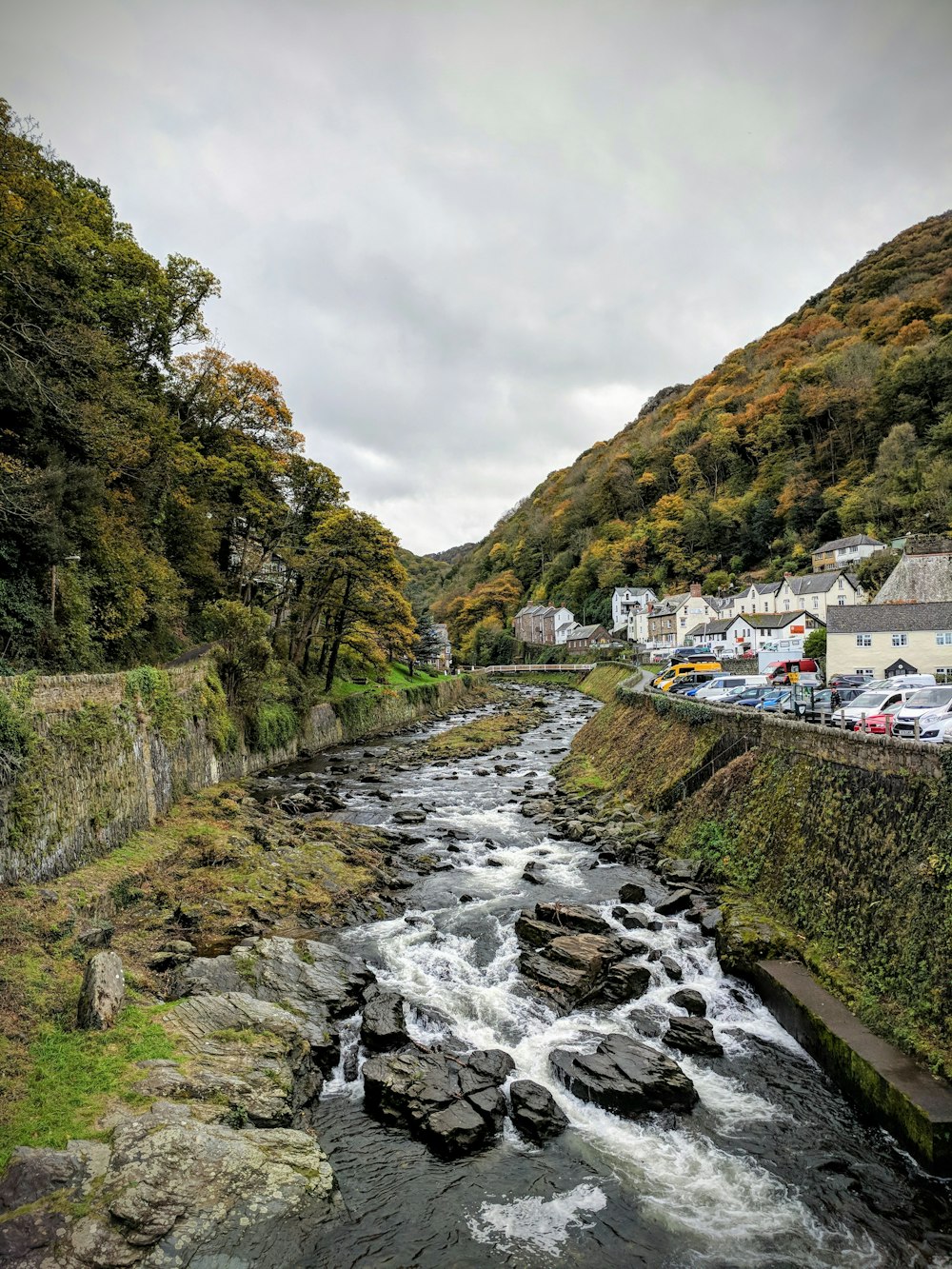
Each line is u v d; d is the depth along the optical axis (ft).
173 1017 37.60
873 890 43.34
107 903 50.29
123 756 63.62
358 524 164.45
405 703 214.69
